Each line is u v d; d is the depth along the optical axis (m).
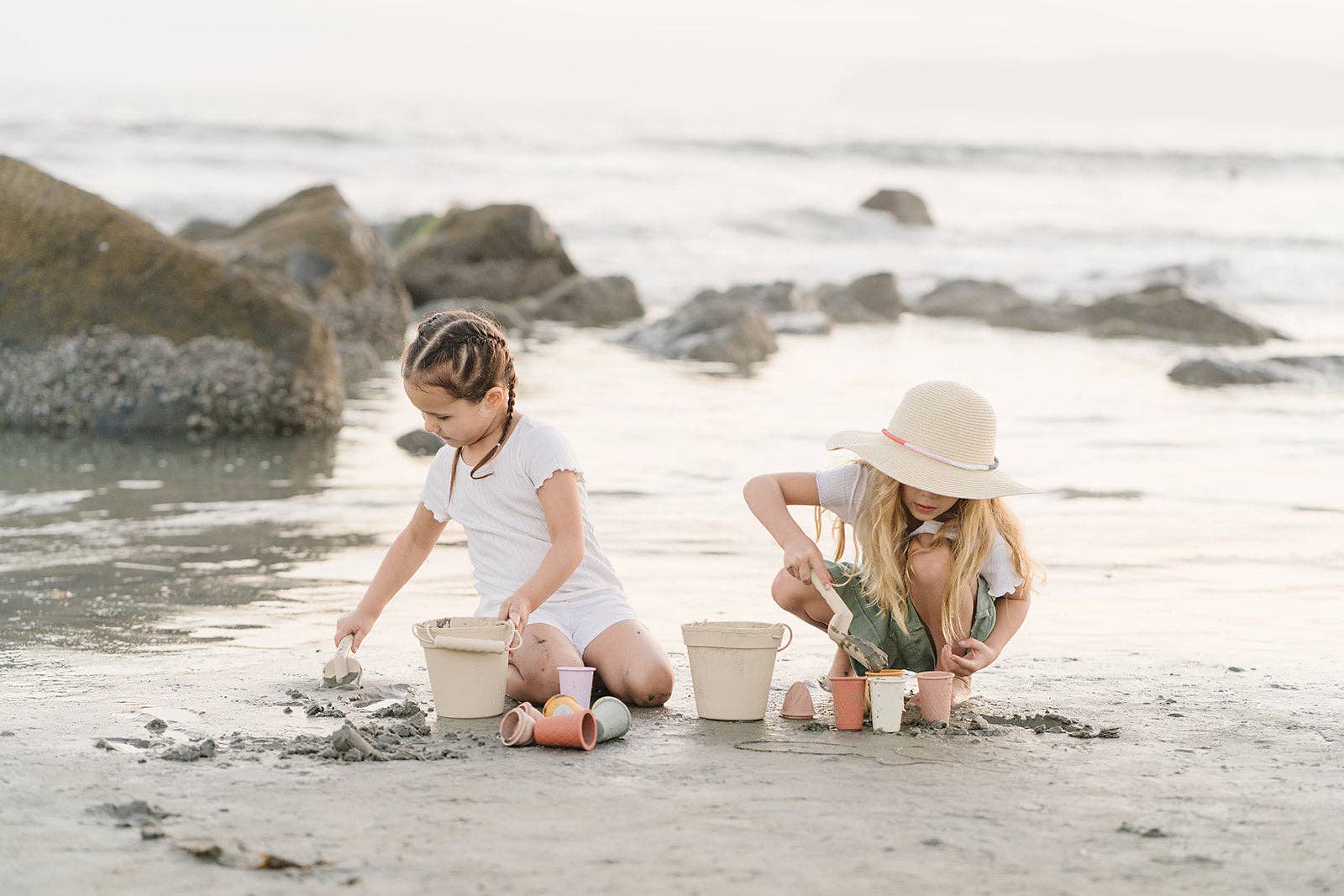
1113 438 9.05
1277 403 10.95
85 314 9.41
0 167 9.75
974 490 3.47
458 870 2.28
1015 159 46.81
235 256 13.41
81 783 2.77
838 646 3.74
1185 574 5.46
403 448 8.53
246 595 4.96
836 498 3.84
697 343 13.45
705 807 2.66
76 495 6.95
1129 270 24.70
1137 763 3.04
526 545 3.87
